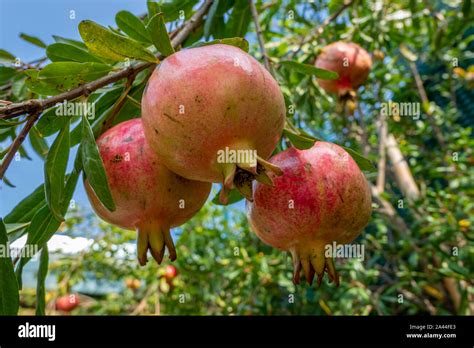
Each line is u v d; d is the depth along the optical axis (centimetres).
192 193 116
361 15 375
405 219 462
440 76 538
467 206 376
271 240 124
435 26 376
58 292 486
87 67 116
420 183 474
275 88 100
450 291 370
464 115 538
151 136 99
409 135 503
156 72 101
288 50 347
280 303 453
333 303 397
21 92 208
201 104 92
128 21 129
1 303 119
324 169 116
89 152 106
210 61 95
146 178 110
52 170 114
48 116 127
